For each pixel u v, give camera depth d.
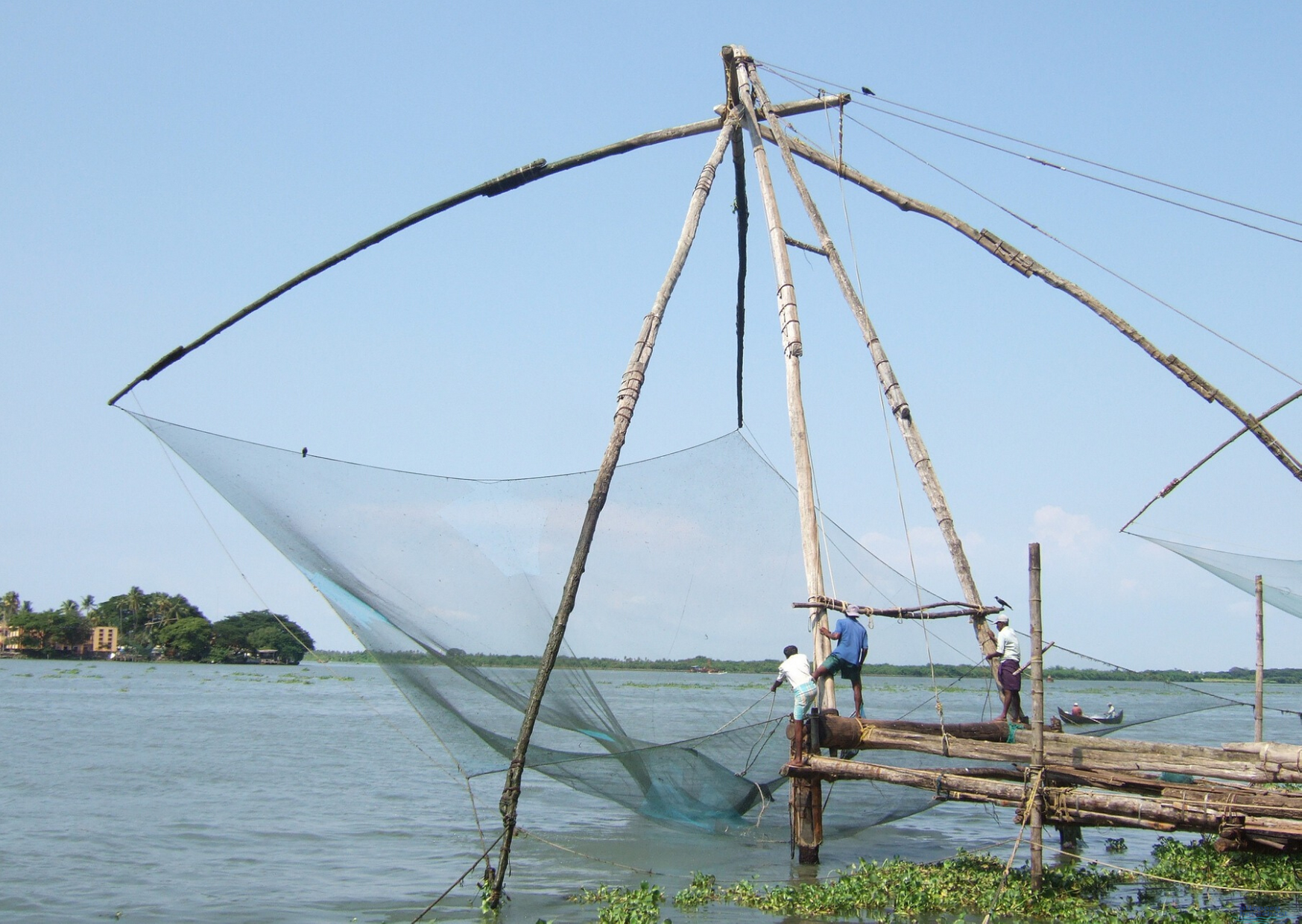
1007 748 11.55
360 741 31.67
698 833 13.76
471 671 12.02
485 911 11.23
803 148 17.00
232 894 12.52
